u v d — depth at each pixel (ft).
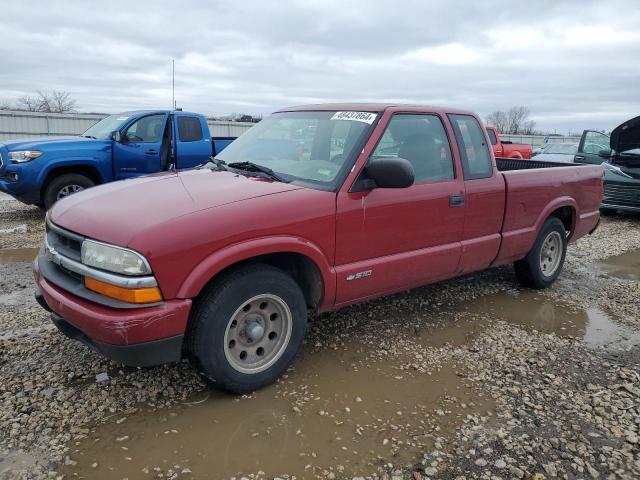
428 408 10.53
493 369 12.32
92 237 9.59
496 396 11.06
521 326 15.15
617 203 33.91
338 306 12.42
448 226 14.11
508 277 19.94
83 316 9.26
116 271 9.13
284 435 9.50
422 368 12.24
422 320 15.24
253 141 14.74
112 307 9.11
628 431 9.87
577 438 9.62
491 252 15.70
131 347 9.16
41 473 8.27
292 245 10.72
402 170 11.26
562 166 19.94
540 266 18.06
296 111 15.01
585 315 16.30
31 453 8.73
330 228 11.43
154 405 10.30
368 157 12.18
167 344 9.47
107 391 10.68
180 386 11.02
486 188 14.99
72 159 28.12
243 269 10.34
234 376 10.43
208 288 10.04
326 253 11.51
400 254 13.10
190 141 32.55
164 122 31.55
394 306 16.26
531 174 16.72
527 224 16.83
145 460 8.70
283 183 11.88
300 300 11.24
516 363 12.67
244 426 9.72
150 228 9.32
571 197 18.53
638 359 13.11
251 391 10.86
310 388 11.17
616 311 16.74
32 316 14.46
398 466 8.75
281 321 11.16
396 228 12.76
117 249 9.14
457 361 12.67
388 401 10.75
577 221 19.19
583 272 21.45
